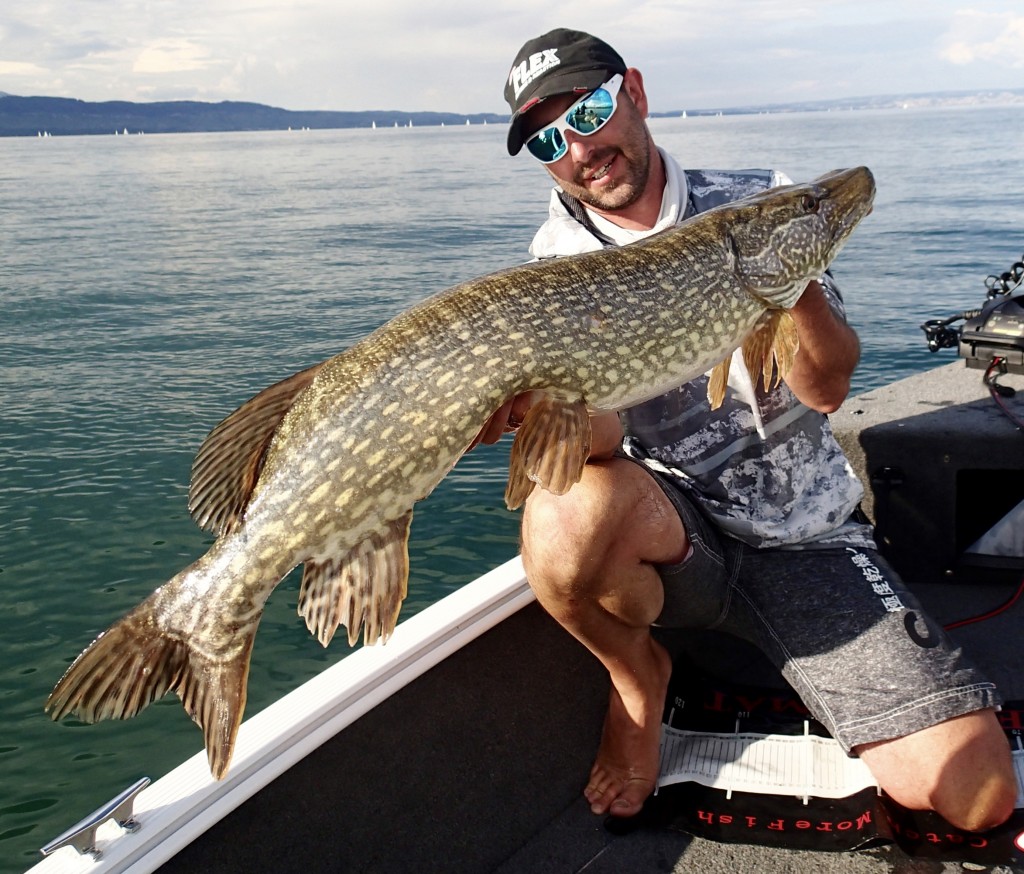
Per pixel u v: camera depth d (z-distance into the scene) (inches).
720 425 48.4
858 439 62.0
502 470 168.4
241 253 494.9
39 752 98.5
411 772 43.8
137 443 185.0
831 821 43.8
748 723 49.8
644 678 45.9
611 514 41.2
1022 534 61.2
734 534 47.9
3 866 82.0
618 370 39.3
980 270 359.3
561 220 52.8
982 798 40.6
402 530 36.7
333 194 979.9
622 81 48.7
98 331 291.1
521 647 49.5
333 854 40.6
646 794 46.8
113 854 33.3
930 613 60.3
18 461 176.1
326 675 42.8
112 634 35.3
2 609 126.6
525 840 46.7
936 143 1478.8
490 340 36.3
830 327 45.2
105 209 828.0
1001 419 61.0
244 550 35.4
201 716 35.2
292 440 35.4
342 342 269.1
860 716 42.8
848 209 46.9
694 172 52.8
